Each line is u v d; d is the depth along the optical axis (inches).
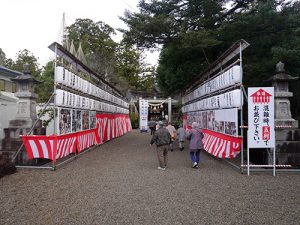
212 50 615.2
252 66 493.0
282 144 384.2
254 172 347.6
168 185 288.4
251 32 539.8
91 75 605.3
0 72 820.6
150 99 1718.8
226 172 359.6
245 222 190.2
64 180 307.7
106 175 334.6
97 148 623.2
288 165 350.6
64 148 404.8
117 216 199.9
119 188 274.7
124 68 1465.3
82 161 440.5
